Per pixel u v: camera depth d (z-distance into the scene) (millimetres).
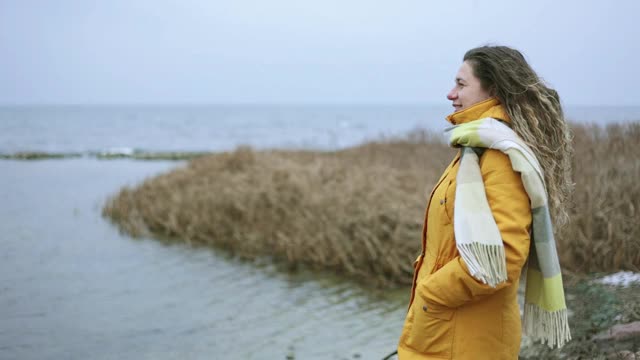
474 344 2162
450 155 11523
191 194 10883
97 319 5863
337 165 11789
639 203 6781
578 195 6992
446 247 2227
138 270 7762
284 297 6609
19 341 5254
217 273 7656
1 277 7359
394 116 149750
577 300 4551
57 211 12188
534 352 3705
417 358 2289
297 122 99312
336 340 5195
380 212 7648
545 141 2182
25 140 44188
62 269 7773
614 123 9977
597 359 3475
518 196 2061
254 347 5078
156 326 5652
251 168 12664
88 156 28188
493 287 2016
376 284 6988
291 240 8344
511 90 2172
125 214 11102
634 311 4066
